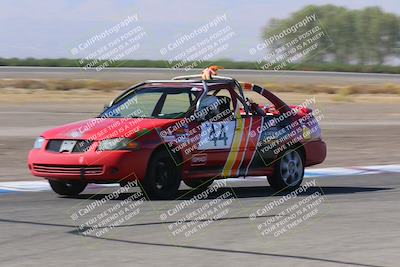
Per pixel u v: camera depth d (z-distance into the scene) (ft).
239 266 36.58
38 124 126.82
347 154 99.96
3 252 39.06
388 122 148.87
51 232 44.62
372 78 392.06
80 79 282.15
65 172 56.39
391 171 82.69
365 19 509.35
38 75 313.12
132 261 37.40
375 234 45.55
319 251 40.45
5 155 90.27
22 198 58.95
